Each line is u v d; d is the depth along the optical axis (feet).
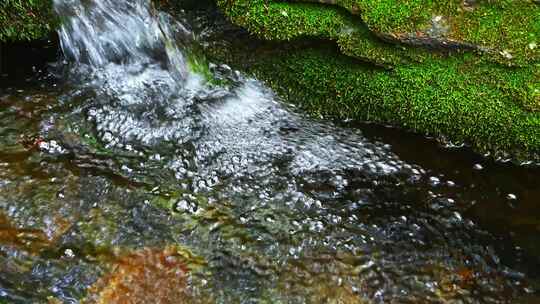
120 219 5.64
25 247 5.45
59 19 6.26
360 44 6.12
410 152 6.24
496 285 5.58
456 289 5.55
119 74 6.47
